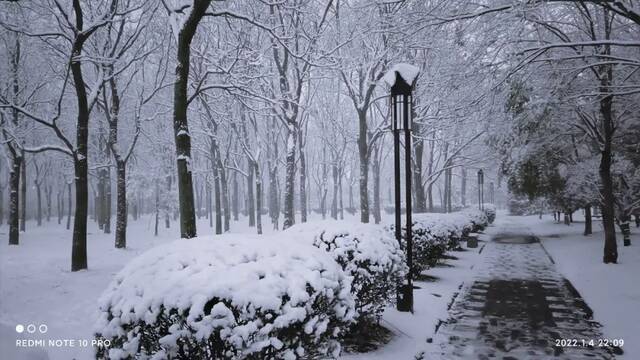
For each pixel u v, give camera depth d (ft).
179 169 35.50
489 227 123.03
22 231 108.47
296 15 64.80
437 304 31.65
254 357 12.62
